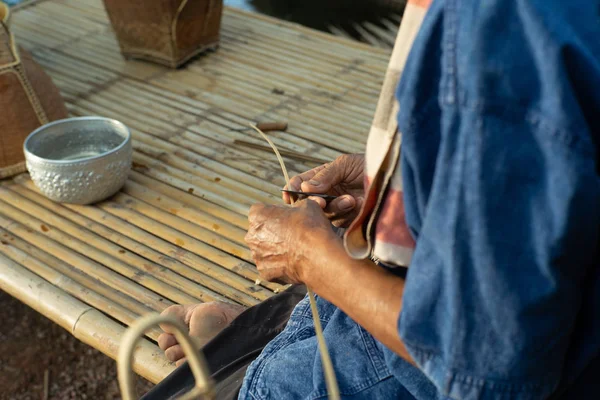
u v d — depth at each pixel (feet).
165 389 3.53
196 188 5.99
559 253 1.86
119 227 5.51
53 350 6.37
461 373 2.08
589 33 1.83
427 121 2.03
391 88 2.28
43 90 6.31
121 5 7.94
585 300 2.09
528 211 1.86
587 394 2.32
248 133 6.86
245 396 3.02
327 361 2.46
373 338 2.81
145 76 8.09
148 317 2.03
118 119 7.16
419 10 2.20
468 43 1.86
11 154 6.13
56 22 9.56
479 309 1.98
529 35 1.80
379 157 2.32
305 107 7.37
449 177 1.94
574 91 1.79
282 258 2.74
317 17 10.69
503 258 1.90
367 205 2.39
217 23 8.47
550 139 1.79
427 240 2.05
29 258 5.18
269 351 3.22
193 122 7.07
